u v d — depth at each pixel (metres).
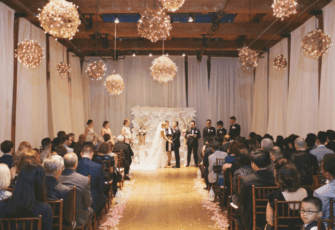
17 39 7.22
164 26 4.77
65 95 10.04
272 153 3.57
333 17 6.38
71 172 3.30
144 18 4.77
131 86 12.08
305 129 7.67
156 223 4.62
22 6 6.57
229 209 4.43
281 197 2.53
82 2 7.05
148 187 7.21
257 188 3.05
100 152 5.42
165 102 12.07
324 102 6.62
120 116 11.95
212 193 5.91
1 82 6.22
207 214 5.05
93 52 11.78
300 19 8.12
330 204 2.23
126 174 8.26
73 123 10.81
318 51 5.35
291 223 2.53
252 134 7.58
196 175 8.84
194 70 12.21
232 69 12.27
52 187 2.86
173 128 10.62
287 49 9.05
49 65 9.06
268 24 8.72
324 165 2.58
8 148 4.74
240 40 10.57
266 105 10.89
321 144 4.91
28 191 2.20
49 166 2.89
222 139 9.96
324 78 6.62
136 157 11.07
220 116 12.17
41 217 2.10
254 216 3.02
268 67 10.85
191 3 7.09
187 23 8.75
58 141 5.80
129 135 10.13
